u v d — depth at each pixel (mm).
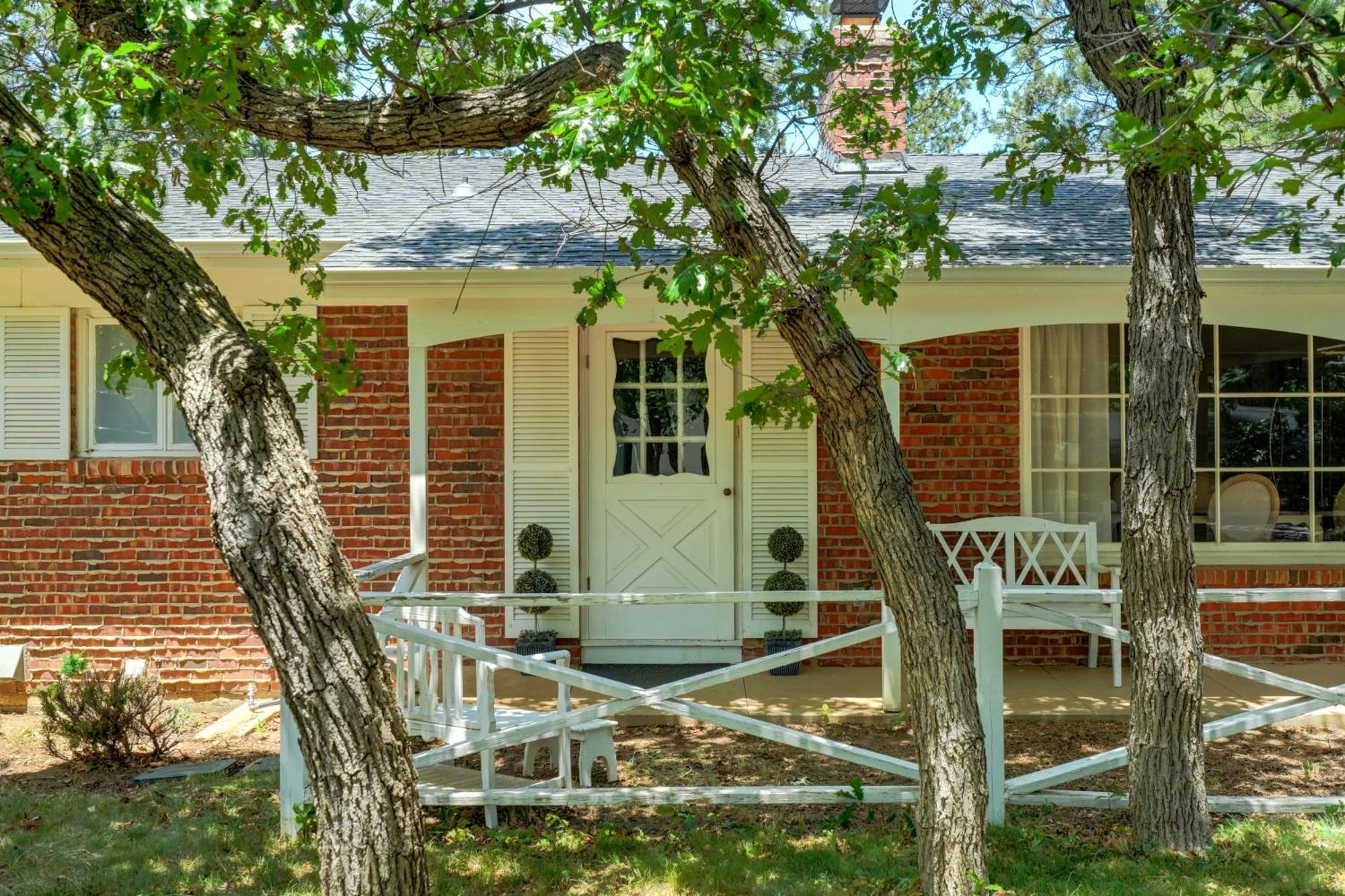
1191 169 4980
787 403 4523
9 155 3256
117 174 3918
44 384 8367
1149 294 4836
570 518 8711
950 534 8570
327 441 8531
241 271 7996
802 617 8641
